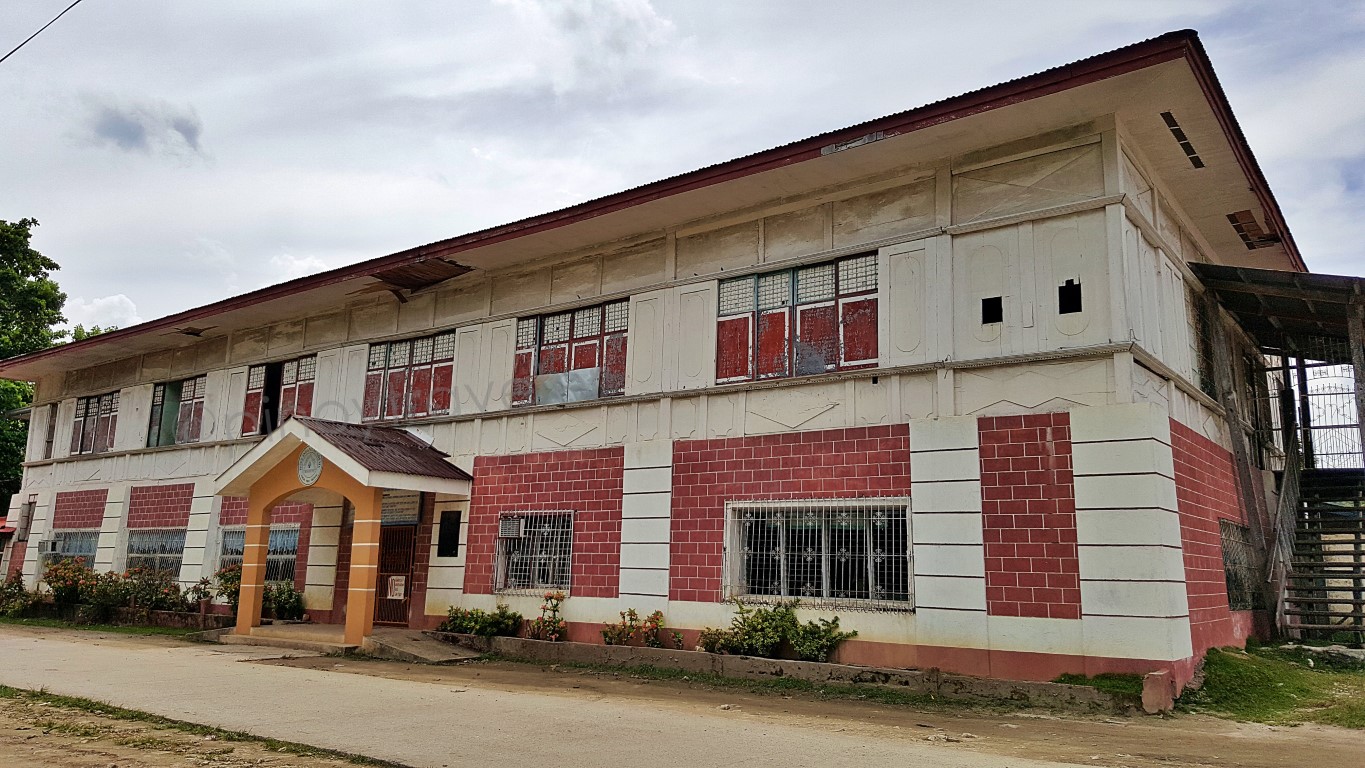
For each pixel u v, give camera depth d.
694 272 15.06
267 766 6.87
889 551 12.30
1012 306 11.96
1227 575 13.71
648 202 14.49
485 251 16.88
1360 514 16.89
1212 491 13.60
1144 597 10.37
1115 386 11.06
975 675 11.20
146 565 22.98
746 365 14.18
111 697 10.12
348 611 15.42
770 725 8.85
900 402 12.55
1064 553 10.95
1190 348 14.17
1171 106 11.48
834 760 7.14
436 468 16.67
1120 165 11.63
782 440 13.46
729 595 13.43
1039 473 11.30
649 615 14.10
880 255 13.16
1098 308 11.37
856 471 12.70
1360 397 13.77
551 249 16.75
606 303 16.17
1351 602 14.59
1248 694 10.71
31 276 37.19
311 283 19.08
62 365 26.84
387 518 18.19
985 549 11.45
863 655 12.13
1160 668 10.13
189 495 22.36
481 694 10.66
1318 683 11.70
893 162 13.11
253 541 17.38
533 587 15.80
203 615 19.98
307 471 16.69
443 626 16.19
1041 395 11.53
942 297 12.46
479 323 17.80
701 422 14.38
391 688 11.05
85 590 22.55
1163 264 13.14
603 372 15.91
